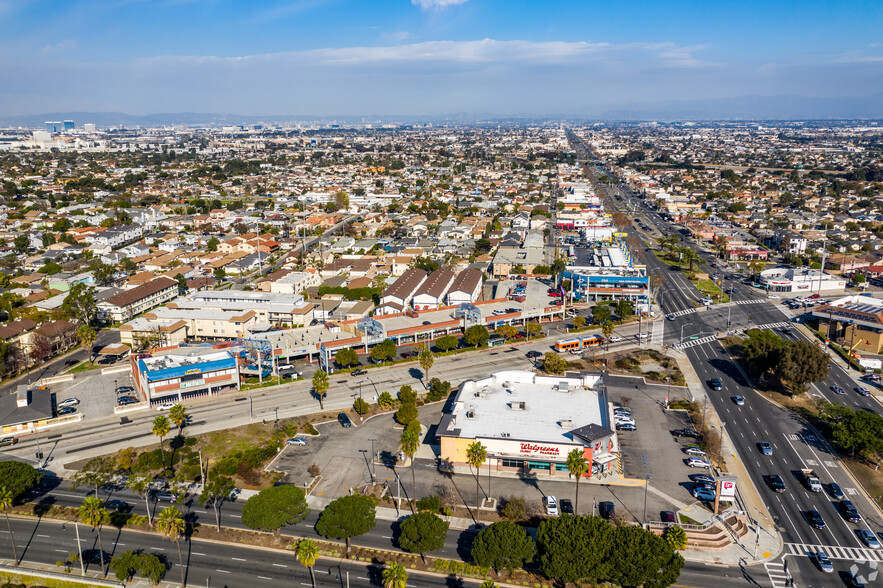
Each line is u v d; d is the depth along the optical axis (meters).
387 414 180.12
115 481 148.00
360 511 120.12
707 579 113.00
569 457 129.88
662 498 138.00
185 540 125.94
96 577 114.88
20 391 179.38
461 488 142.75
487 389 177.88
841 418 163.38
